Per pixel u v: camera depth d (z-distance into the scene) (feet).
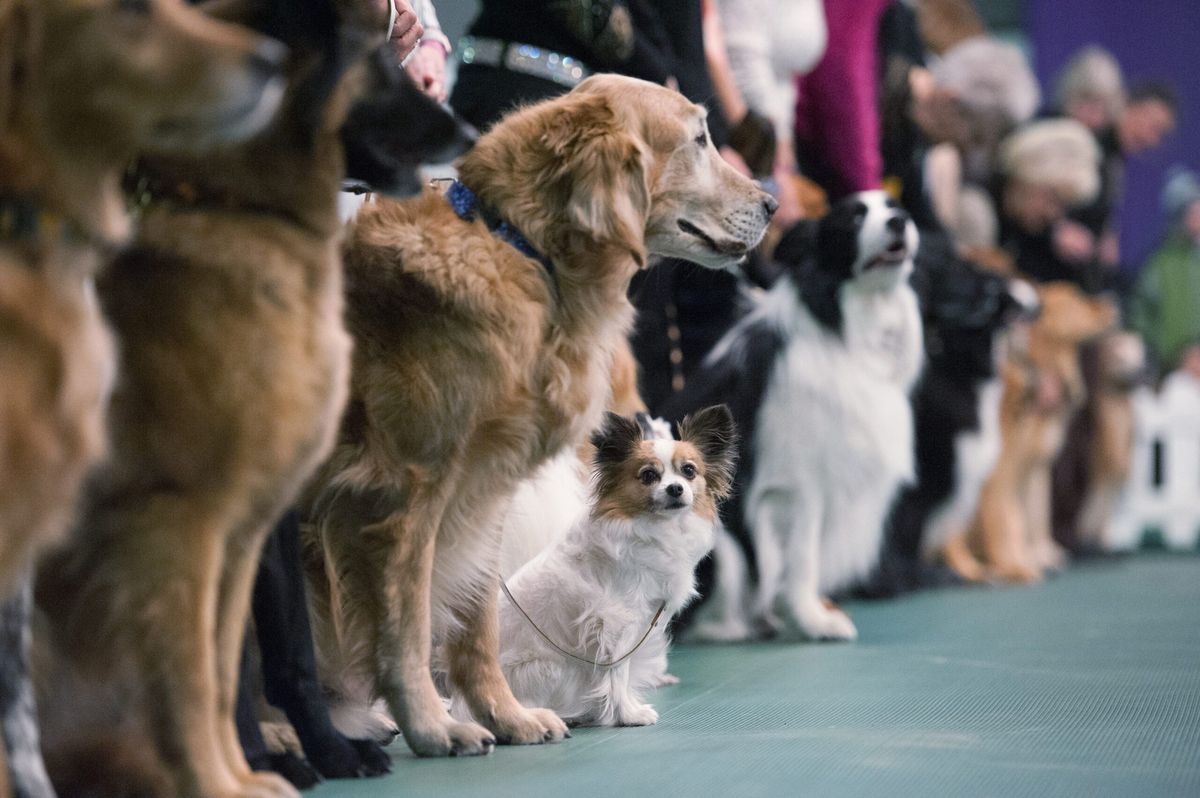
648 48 23.13
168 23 9.98
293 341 11.73
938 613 29.71
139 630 11.29
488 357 14.90
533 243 15.49
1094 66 47.37
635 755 15.01
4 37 9.57
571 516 19.79
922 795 12.99
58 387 9.59
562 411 15.57
